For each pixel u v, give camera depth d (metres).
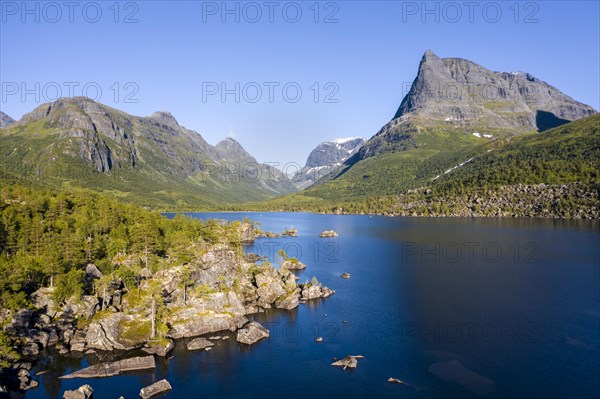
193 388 84.00
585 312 123.94
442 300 139.50
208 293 125.62
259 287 147.88
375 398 79.12
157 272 141.75
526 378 85.31
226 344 106.19
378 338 108.19
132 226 178.88
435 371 89.25
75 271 120.06
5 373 87.75
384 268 196.62
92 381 86.81
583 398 77.56
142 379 87.88
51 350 101.69
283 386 84.25
